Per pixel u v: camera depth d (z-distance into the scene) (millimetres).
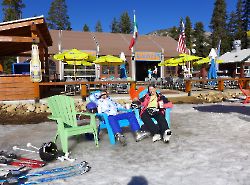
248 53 26266
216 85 18844
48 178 3994
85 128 5508
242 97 14430
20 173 4176
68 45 26266
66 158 4871
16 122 8945
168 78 20250
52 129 7691
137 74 34406
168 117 6469
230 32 82312
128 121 6156
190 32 73875
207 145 5543
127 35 32844
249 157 4727
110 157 4973
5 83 11984
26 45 17141
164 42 32406
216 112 9680
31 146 5578
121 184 3766
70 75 25547
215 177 3902
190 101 13375
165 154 5043
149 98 6094
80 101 12391
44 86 14953
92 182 3855
